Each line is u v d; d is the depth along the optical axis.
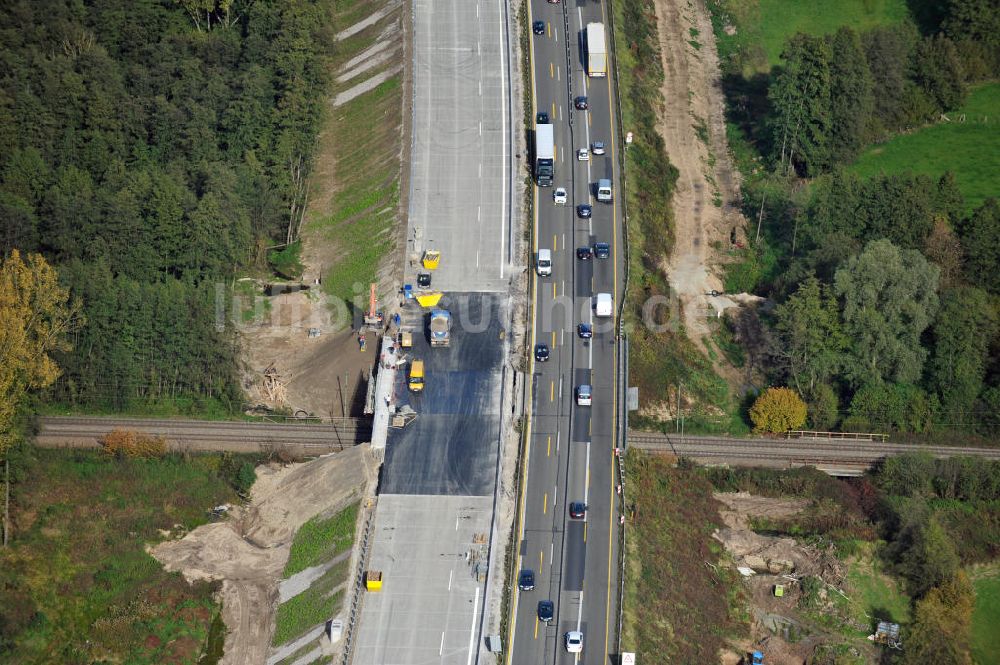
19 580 186.88
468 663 179.25
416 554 192.62
